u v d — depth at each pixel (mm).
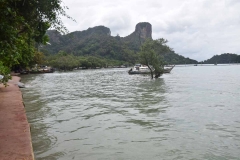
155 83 28875
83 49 153375
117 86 25469
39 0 6762
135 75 49500
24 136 5262
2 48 5293
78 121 9438
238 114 10703
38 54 54781
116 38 180875
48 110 11680
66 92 19797
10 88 16406
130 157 5863
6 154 4203
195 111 11367
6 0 5398
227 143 6895
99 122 9281
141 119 9742
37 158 5734
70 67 89000
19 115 7469
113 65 127625
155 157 5867
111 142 6945
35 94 18312
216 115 10508
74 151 6219
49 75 53125
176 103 13695
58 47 156750
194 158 5824
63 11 7348
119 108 12211
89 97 16578
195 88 22516
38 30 7582
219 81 31938
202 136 7535
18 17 6012
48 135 7605
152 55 35688
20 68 55906
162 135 7621
